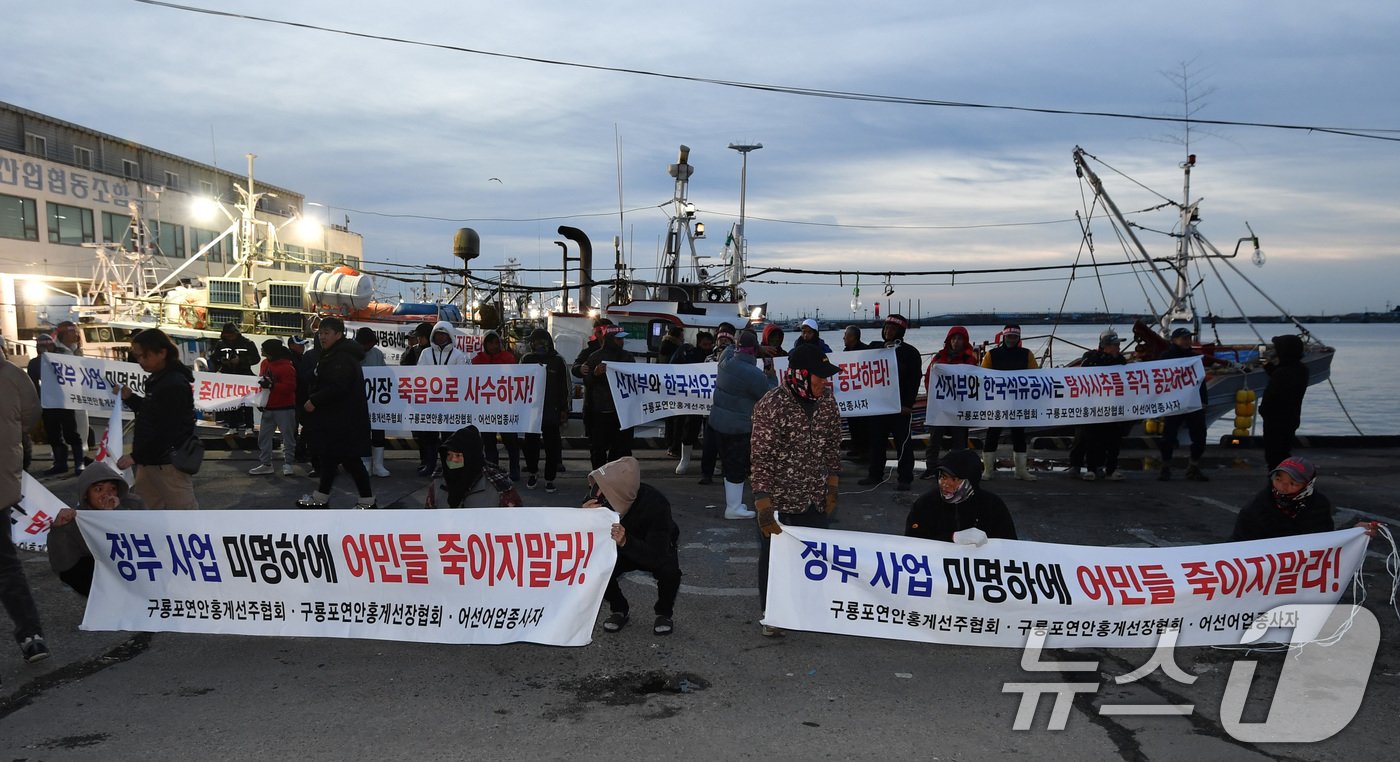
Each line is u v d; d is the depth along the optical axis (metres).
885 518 8.54
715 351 11.62
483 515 4.89
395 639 4.95
